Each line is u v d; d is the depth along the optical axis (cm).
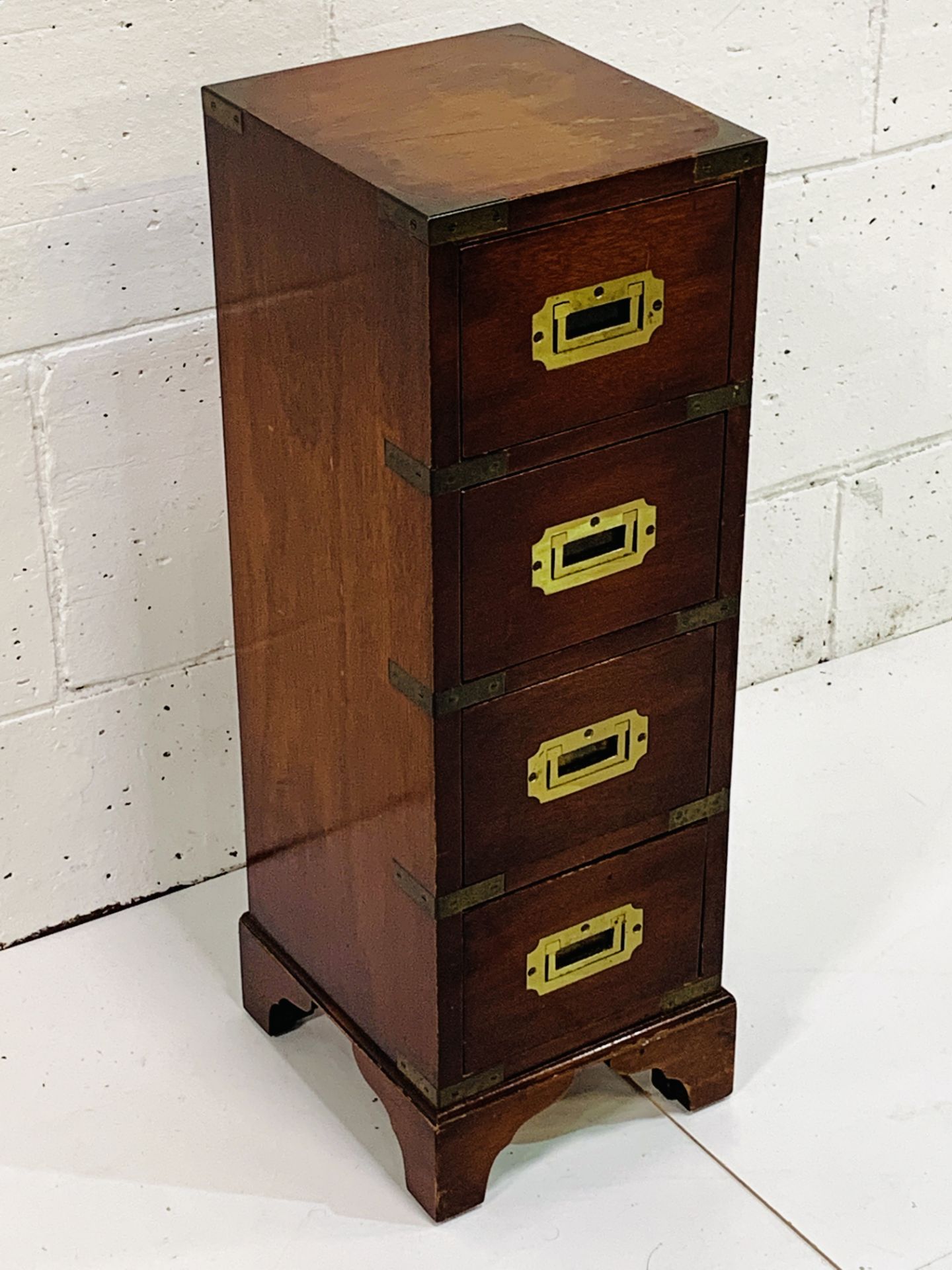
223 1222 195
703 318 167
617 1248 192
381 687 177
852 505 271
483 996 187
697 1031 202
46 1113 208
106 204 200
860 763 260
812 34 235
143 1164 202
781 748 263
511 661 172
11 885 229
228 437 191
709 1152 203
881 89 243
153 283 206
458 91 174
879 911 235
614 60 225
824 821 249
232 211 177
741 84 234
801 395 259
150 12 193
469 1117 190
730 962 227
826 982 224
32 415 206
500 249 153
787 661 279
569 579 172
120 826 233
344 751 187
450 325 154
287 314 173
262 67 203
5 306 200
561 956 191
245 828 214
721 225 163
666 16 225
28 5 187
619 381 165
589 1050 197
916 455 273
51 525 212
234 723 235
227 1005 223
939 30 242
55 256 200
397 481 164
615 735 183
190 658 228
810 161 243
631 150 160
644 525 174
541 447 164
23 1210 196
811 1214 195
